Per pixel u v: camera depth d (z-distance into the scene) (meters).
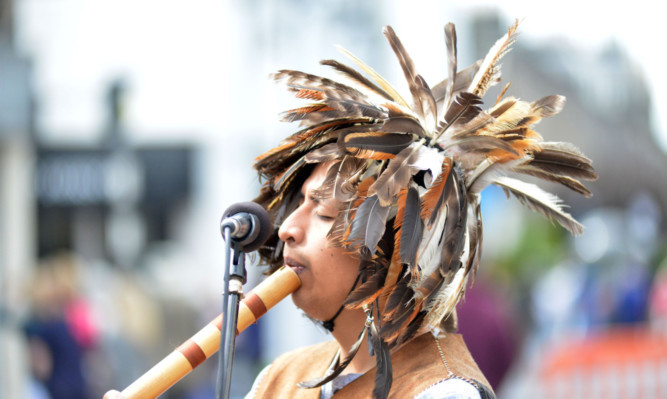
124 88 10.31
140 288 7.61
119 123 10.40
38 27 10.14
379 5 7.41
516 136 2.11
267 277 2.38
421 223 2.05
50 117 10.23
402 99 2.25
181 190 10.47
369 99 2.20
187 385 7.09
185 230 10.61
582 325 9.45
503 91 2.23
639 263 9.57
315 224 2.21
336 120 2.21
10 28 9.57
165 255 10.53
